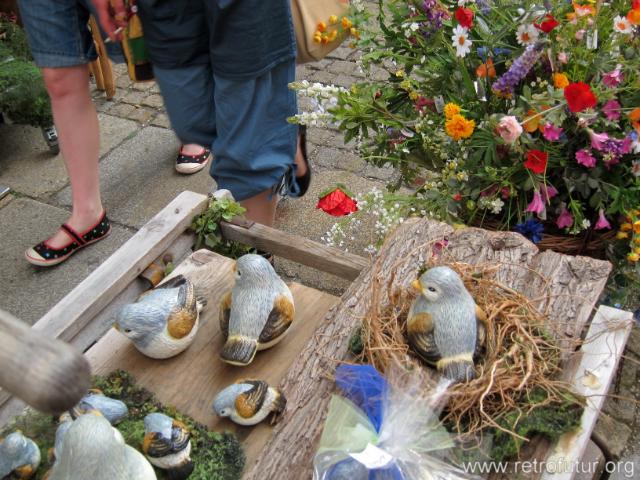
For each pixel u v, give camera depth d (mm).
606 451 1548
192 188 2799
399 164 1931
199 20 1798
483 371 1184
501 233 1484
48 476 1120
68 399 603
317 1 1950
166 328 1416
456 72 1674
